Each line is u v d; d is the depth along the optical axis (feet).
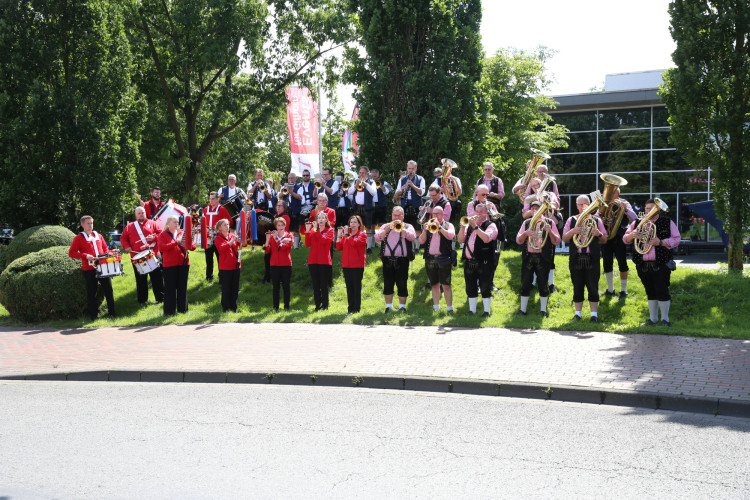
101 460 18.37
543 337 34.30
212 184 108.99
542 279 39.75
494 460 18.07
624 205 39.70
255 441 19.97
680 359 28.71
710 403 22.63
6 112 64.59
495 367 27.76
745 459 18.02
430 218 41.65
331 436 20.39
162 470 17.53
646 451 18.72
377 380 26.84
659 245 35.99
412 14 62.59
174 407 24.17
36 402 25.20
